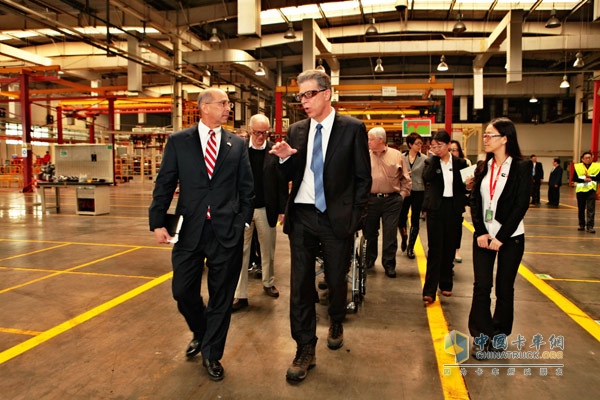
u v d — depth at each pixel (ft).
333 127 9.49
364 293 14.69
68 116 86.94
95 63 67.72
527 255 21.98
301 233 9.70
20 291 15.24
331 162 9.37
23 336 11.34
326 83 9.29
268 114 106.22
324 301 14.46
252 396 8.48
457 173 13.93
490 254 10.30
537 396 8.50
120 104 83.82
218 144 9.45
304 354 9.41
